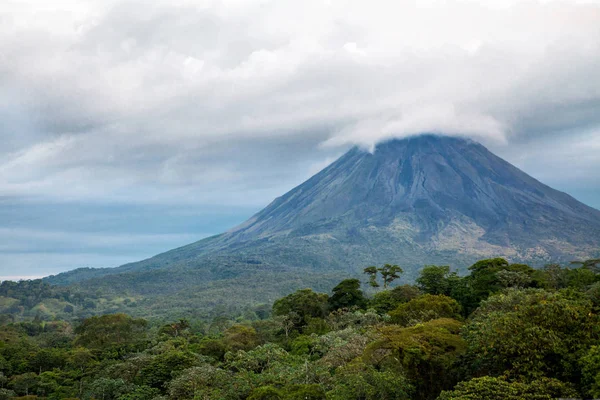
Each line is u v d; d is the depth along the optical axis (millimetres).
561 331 34438
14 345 111688
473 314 56125
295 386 42688
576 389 30391
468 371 37375
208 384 54375
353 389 36938
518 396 28359
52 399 72125
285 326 89938
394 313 68312
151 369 68062
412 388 37781
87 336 112938
